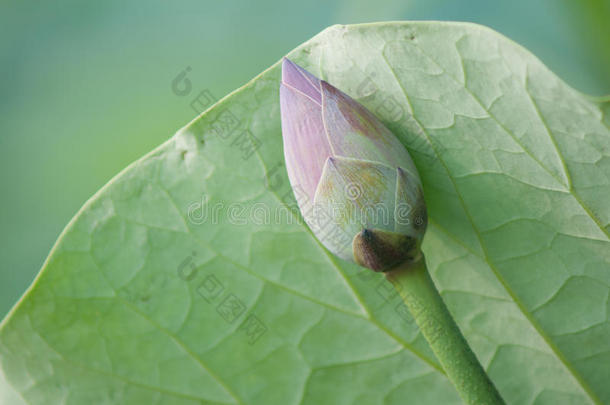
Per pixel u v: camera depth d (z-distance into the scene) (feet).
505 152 2.72
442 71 2.72
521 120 2.70
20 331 2.77
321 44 2.77
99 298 2.78
